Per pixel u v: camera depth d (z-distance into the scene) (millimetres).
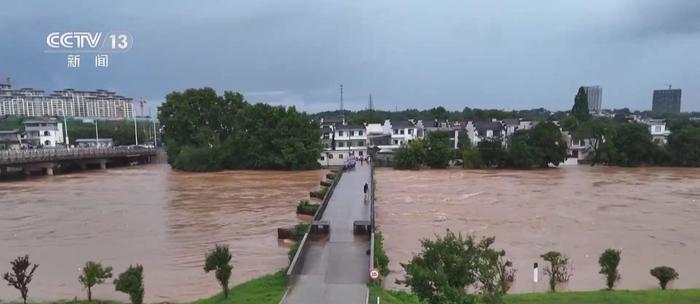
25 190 50500
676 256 24375
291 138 76000
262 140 76500
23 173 67500
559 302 15586
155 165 87375
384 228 30969
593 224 32188
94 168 79812
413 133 99062
